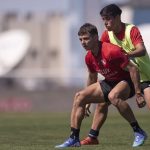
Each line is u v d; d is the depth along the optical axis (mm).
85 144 22344
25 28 121500
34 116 45469
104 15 21094
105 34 21766
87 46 20750
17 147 22484
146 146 21609
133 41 21125
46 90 62094
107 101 21391
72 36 109125
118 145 22453
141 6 91312
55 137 27406
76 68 86625
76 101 21406
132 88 21203
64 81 84062
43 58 121438
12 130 31938
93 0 63594
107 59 20750
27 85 92062
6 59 88312
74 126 21562
